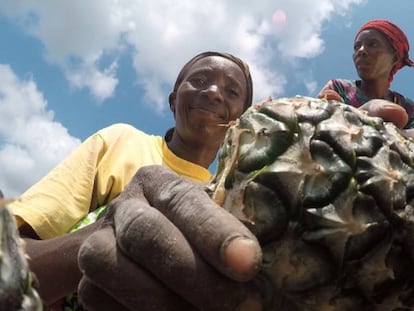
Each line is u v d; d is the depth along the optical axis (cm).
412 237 26
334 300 26
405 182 27
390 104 40
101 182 51
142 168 28
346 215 26
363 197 26
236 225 22
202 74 62
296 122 28
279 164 27
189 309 23
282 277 26
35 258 38
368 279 26
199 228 22
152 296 23
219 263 21
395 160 28
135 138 57
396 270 26
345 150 27
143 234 23
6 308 16
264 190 26
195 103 60
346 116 29
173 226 23
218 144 63
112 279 23
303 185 26
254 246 21
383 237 26
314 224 26
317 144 27
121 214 24
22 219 46
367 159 27
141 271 23
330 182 26
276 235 26
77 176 51
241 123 30
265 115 29
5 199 16
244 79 65
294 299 26
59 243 38
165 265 22
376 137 28
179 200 24
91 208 51
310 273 26
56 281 37
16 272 17
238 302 22
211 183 30
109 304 25
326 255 26
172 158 58
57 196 48
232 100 62
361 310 26
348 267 26
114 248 24
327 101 30
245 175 27
